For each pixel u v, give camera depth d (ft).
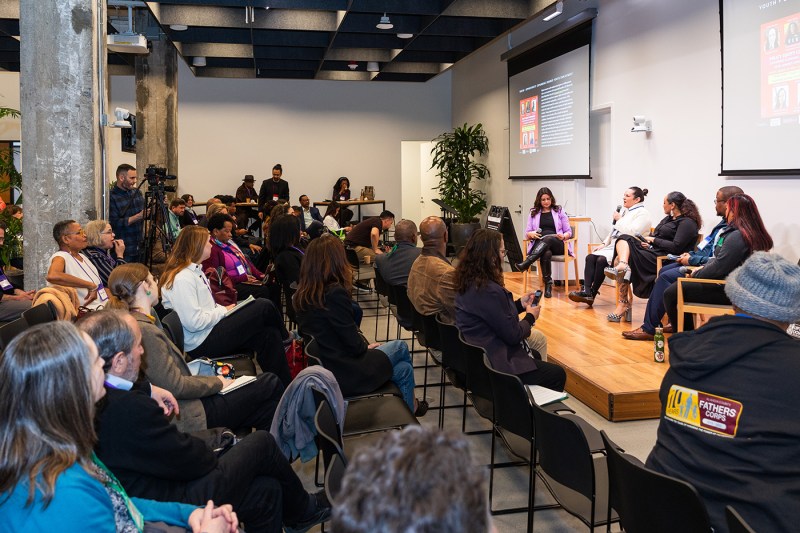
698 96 21.03
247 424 9.79
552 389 10.93
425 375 14.46
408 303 15.92
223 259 18.70
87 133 15.89
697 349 5.70
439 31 30.32
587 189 28.45
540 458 7.83
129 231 20.63
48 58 15.57
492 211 32.89
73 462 4.50
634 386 13.47
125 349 6.51
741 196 15.85
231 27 28.78
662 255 19.47
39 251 15.83
